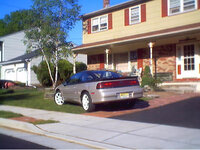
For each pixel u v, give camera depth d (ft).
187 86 44.68
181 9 48.91
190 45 48.14
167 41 49.39
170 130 20.11
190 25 44.75
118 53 62.44
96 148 17.49
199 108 27.99
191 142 16.92
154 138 18.30
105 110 31.22
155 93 41.73
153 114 26.76
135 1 55.62
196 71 47.19
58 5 56.80
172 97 36.99
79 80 32.30
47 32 55.77
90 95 28.91
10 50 104.42
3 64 95.30
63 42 58.70
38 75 72.49
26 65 82.84
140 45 53.52
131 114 27.68
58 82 68.49
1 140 20.31
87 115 28.53
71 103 38.37
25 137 21.31
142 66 56.24
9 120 27.66
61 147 18.03
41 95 51.39
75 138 19.93
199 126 20.85
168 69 51.60
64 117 28.17
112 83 27.86
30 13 56.08
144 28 54.65
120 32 59.31
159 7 52.24
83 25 67.62
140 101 35.32
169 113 26.58
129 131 20.63
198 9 46.34
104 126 22.93
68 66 71.92
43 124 25.09
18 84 77.41
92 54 67.92
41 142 19.53
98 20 64.34
